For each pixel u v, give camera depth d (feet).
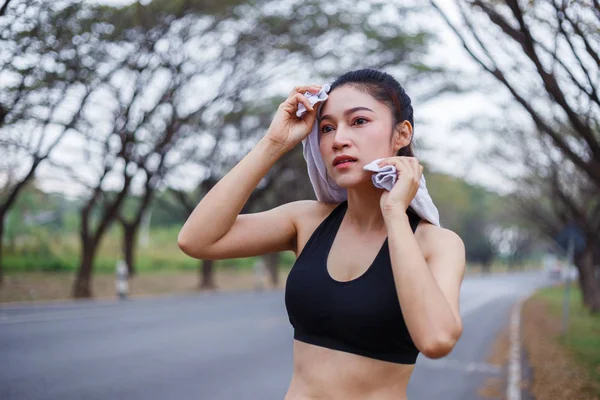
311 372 5.23
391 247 4.73
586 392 22.07
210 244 5.73
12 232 87.25
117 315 43.83
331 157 5.45
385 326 4.97
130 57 45.14
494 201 148.97
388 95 5.47
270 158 5.74
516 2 16.55
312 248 5.58
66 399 19.72
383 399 5.07
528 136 61.41
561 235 45.24
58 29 32.32
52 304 49.62
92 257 58.18
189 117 55.83
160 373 24.67
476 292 110.32
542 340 40.14
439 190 128.77
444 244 5.14
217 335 36.52
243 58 54.70
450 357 33.68
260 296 73.20
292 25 53.06
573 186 62.85
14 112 36.22
